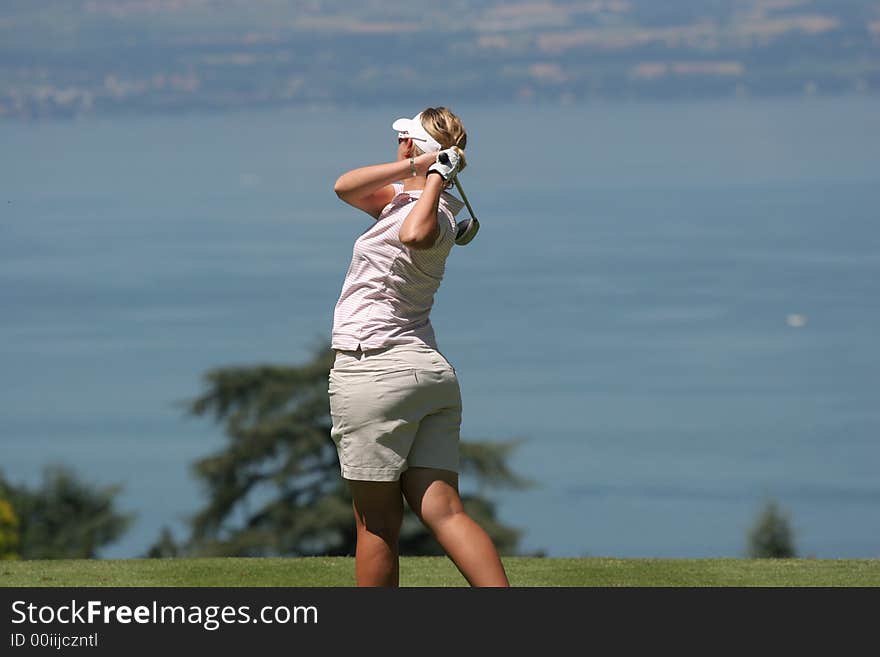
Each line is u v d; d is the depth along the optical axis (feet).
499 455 433.48
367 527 70.28
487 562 67.92
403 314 69.10
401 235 66.90
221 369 467.52
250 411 462.19
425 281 69.00
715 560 100.17
